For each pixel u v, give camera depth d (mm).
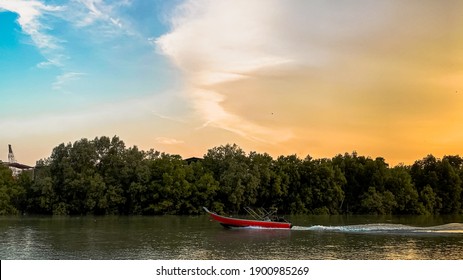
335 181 123875
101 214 108562
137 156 114188
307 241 48156
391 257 38312
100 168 113188
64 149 110000
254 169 115688
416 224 78688
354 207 126625
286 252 40906
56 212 104562
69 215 103938
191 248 43375
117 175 111250
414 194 125688
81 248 43281
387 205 122062
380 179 126688
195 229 62906
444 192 135375
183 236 53531
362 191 128750
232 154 120125
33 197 108000
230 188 111812
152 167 112562
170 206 109750
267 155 124938
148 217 96938
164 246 44688
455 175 135375
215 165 119750
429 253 40219
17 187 108500
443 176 136875
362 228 62719
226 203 114375
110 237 52625
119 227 67062
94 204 104688
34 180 110750
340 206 125688
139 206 109375
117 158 111812
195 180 114625
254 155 122438
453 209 135500
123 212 110750
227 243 46750
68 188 106000
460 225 66812
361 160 134125
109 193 107000
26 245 45250
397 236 52938
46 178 105438
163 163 112125
